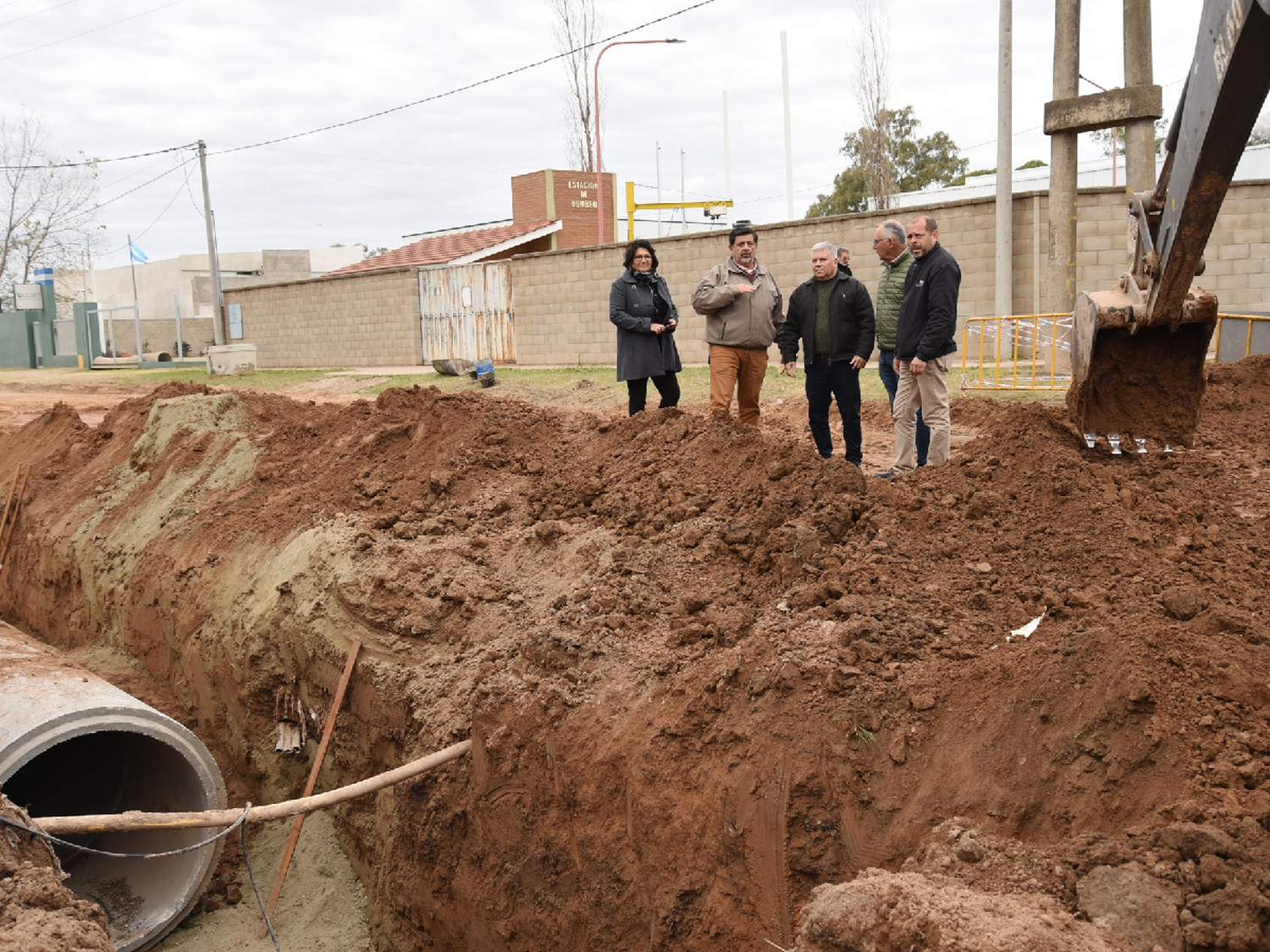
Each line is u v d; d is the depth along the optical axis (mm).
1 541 12344
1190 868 3119
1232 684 3707
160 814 5102
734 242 7855
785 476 6137
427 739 5801
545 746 5152
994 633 4516
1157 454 5957
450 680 6012
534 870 5059
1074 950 2830
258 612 7680
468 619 6422
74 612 10672
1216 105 4176
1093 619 4297
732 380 7996
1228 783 3418
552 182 31375
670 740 4684
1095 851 3320
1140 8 13555
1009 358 15086
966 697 4156
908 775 4047
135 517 10367
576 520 7039
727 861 4297
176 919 6719
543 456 8141
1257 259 14766
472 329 23203
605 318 20359
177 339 37625
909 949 3016
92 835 7676
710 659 4938
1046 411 6121
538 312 21531
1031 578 4855
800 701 4410
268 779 7562
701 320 18438
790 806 4148
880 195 29172
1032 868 3342
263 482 9609
